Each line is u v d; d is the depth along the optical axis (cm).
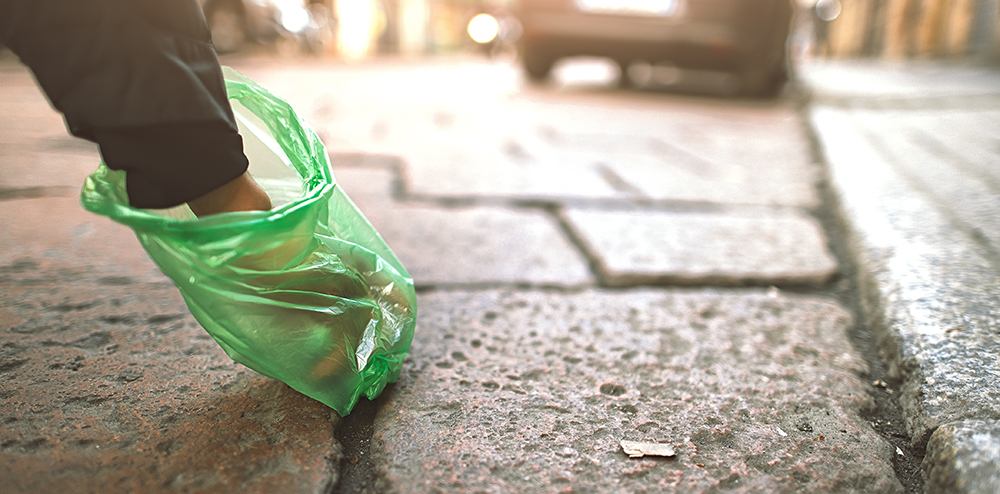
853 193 199
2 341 116
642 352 121
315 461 94
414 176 239
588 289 146
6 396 103
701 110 455
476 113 418
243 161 85
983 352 113
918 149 261
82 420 99
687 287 149
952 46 830
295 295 93
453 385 111
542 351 121
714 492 92
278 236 87
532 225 186
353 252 101
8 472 90
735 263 159
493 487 92
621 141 329
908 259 146
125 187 85
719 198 219
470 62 1196
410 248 164
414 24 2088
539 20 510
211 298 90
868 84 535
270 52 948
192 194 83
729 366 118
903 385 114
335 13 1316
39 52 76
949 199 188
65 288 135
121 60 77
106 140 79
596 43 503
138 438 96
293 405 103
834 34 1280
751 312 137
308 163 96
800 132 359
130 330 121
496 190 223
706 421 104
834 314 137
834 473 96
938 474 93
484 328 128
